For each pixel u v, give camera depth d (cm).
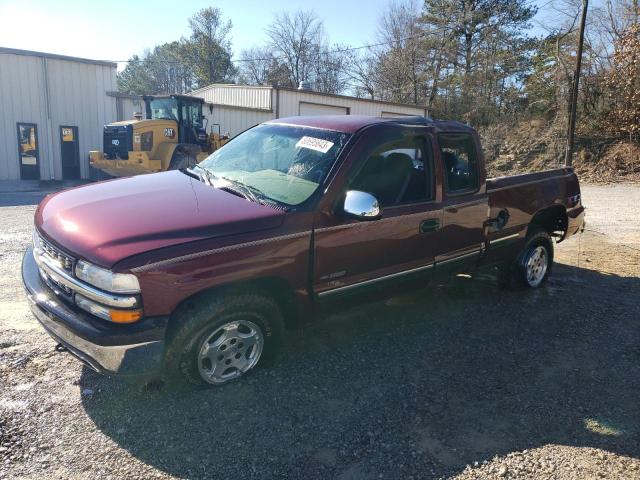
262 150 415
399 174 402
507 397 348
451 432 305
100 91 1966
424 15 3631
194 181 387
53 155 1894
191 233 297
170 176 405
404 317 482
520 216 524
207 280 294
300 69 5412
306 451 280
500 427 313
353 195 344
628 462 286
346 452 281
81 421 294
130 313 275
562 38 2595
